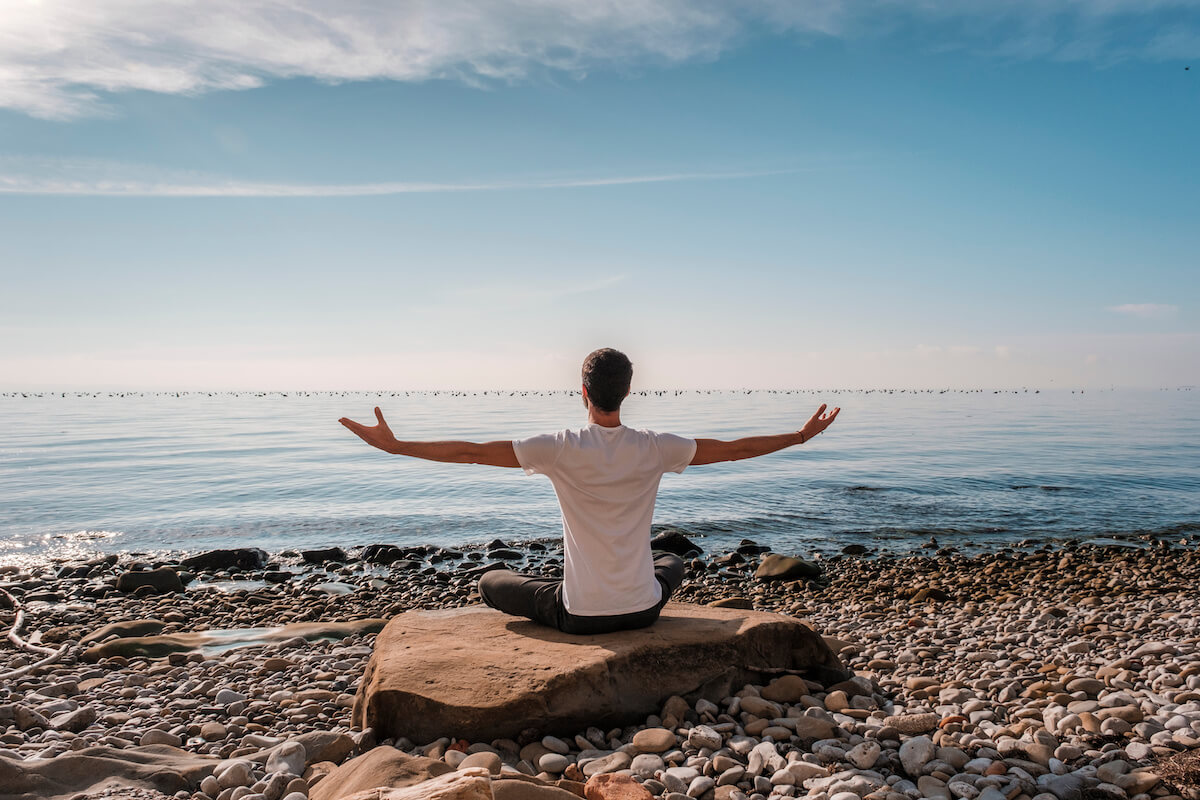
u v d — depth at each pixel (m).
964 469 26.36
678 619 4.43
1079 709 3.87
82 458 29.00
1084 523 17.25
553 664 3.67
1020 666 5.38
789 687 4.05
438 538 15.76
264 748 3.74
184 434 44.72
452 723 3.49
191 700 4.88
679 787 3.00
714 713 3.79
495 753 3.24
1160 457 30.34
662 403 113.94
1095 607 9.17
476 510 18.72
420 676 3.69
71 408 98.25
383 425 3.45
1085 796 2.84
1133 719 3.63
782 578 12.13
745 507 19.09
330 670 5.93
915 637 7.37
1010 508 18.95
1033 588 11.04
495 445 3.62
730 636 4.11
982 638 6.96
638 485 3.84
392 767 2.85
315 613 9.25
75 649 6.78
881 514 18.23
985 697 4.50
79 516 17.42
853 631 8.11
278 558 13.68
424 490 21.73
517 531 16.41
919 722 3.57
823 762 3.22
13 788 2.85
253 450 33.31
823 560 13.79
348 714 4.52
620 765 3.20
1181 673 4.61
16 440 38.78
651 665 3.82
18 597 10.35
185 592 10.97
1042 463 28.20
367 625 7.96
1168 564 12.73
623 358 3.75
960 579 11.71
